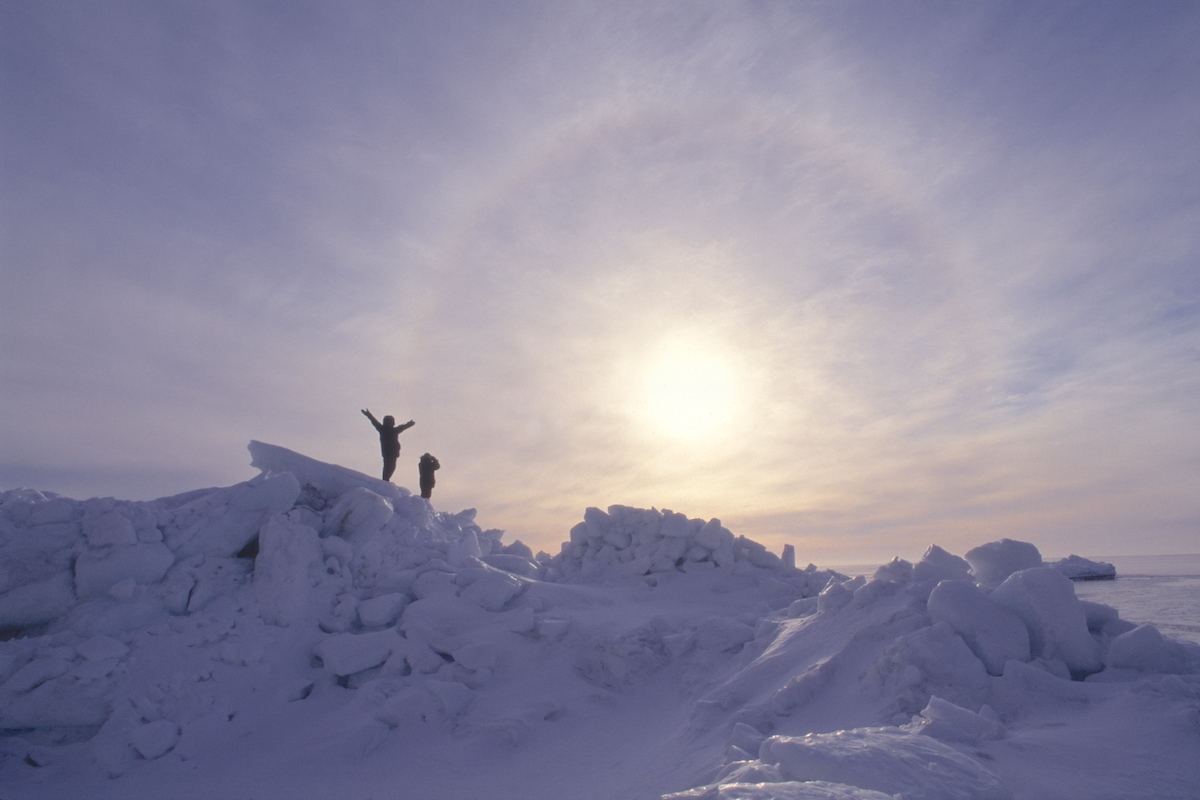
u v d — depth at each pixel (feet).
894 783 10.01
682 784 15.81
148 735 22.86
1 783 21.33
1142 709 14.56
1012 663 16.83
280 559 31.81
